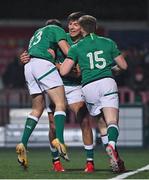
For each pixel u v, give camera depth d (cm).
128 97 4269
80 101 2259
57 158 2284
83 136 2258
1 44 4909
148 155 3284
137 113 3850
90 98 2133
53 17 5353
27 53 2216
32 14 5328
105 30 4903
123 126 3856
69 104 2273
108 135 2077
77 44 2138
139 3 5372
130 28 4988
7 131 3928
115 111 2111
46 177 2005
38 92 2208
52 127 2273
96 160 2922
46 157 3167
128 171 2202
